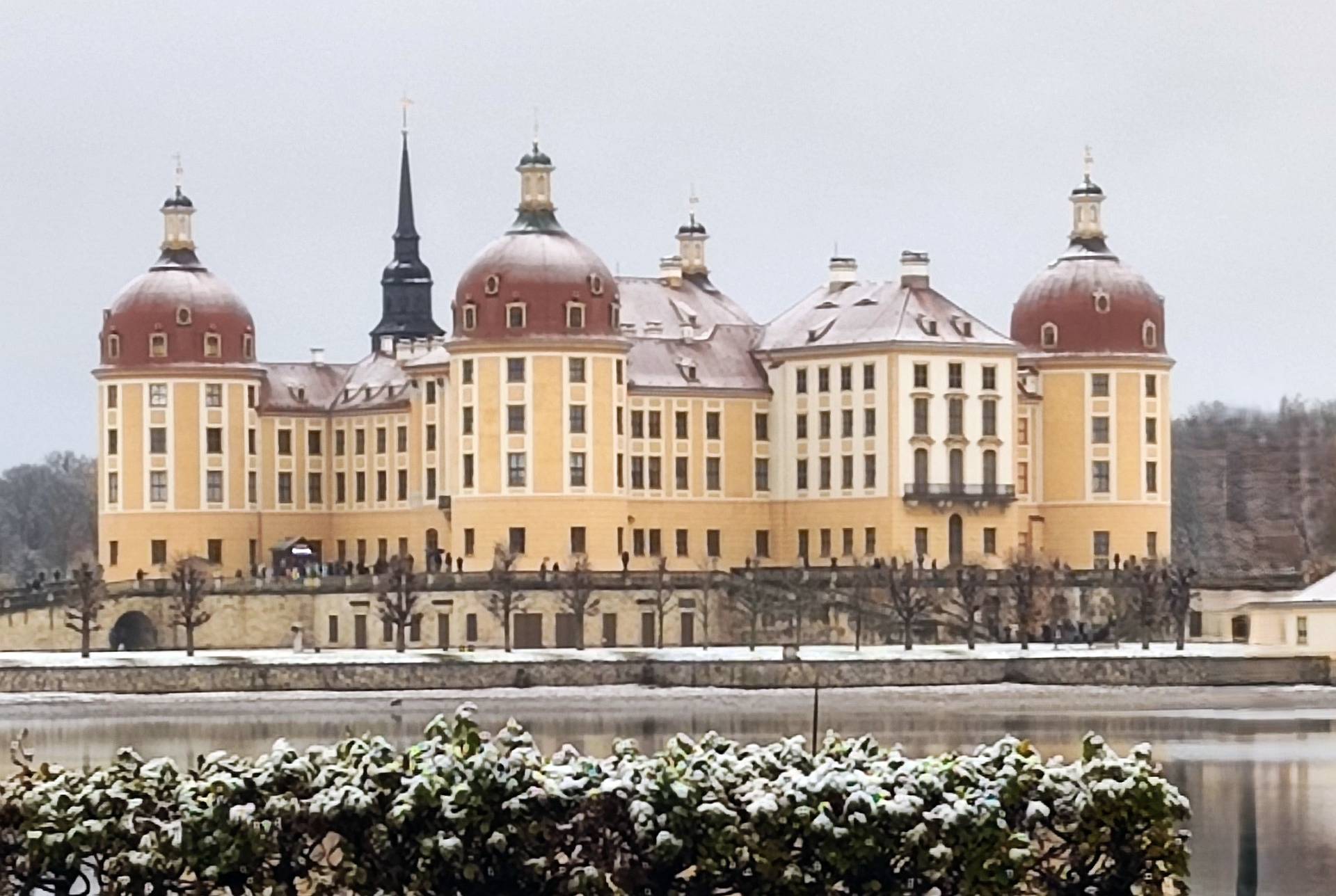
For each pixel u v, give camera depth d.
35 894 103.69
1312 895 123.44
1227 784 163.38
